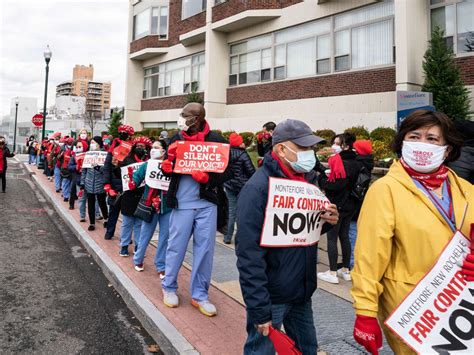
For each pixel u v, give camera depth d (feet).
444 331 6.18
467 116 31.30
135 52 81.87
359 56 44.04
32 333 12.54
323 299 14.58
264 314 7.29
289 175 8.14
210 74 61.21
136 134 73.67
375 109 41.78
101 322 13.62
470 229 6.44
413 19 36.29
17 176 64.08
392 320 6.42
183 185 13.62
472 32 35.37
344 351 10.68
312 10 48.78
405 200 6.64
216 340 11.46
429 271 6.34
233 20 56.13
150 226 17.56
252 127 54.08
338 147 18.33
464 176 10.20
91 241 23.34
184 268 18.65
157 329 12.26
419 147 6.64
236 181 20.20
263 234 7.59
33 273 18.47
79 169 31.86
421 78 36.60
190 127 13.42
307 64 50.16
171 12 76.33
